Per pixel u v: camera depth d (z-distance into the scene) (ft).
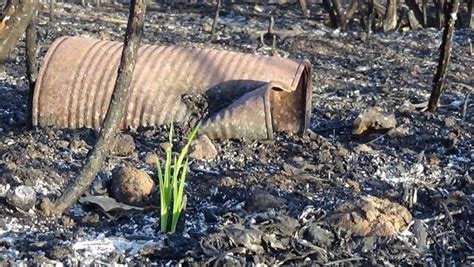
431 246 14.58
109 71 19.97
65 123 19.95
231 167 17.97
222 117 19.21
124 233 14.56
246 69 20.06
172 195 14.66
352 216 14.64
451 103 25.07
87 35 35.68
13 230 14.33
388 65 32.32
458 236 15.01
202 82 19.90
